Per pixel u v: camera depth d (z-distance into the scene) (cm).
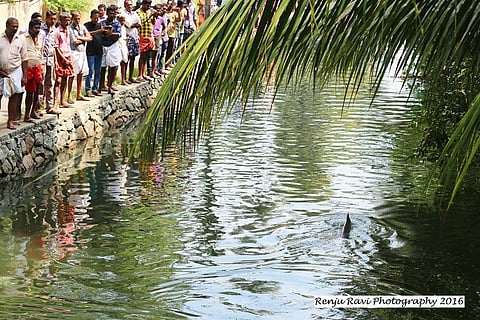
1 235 956
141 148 344
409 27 355
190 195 1166
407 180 1237
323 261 865
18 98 1324
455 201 1094
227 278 805
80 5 2100
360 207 1085
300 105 2009
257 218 1041
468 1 345
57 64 1555
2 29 1741
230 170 1324
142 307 718
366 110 1917
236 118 1823
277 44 320
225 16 306
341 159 1403
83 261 856
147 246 918
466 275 824
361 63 366
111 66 1828
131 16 2012
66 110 1582
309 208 1088
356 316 706
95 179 1279
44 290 758
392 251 898
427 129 1056
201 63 323
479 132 303
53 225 1007
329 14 329
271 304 734
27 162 1339
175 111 338
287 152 1466
